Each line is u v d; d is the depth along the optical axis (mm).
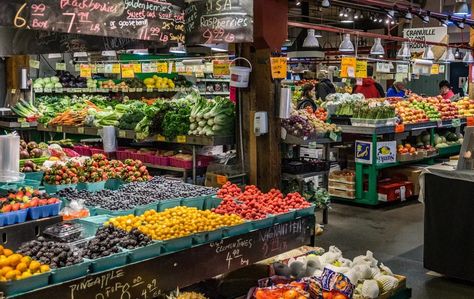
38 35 5883
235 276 4172
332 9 17609
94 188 4715
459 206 4805
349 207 8000
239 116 6305
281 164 6477
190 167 6602
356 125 7844
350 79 15172
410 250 5879
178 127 6434
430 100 9461
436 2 15117
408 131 8562
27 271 2748
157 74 12375
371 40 18750
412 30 10352
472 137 4957
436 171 4957
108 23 3994
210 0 5102
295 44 13391
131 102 9484
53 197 3787
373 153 7750
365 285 3770
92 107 9078
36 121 9141
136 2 4199
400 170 8562
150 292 3254
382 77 13000
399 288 4043
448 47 10578
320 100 10727
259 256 3982
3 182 3822
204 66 9516
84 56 11805
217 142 6164
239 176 6188
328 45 20172
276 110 6141
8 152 3834
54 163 4770
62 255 2916
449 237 4887
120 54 11227
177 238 3381
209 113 6164
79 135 9539
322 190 6801
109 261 3051
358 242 6172
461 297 4574
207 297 3863
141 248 3193
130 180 4977
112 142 7453
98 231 3387
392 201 8180
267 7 5848
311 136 6438
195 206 4340
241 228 3838
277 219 4148
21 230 3311
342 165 8727
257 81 6117
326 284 3438
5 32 5785
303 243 4406
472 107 10164
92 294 2957
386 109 7762
